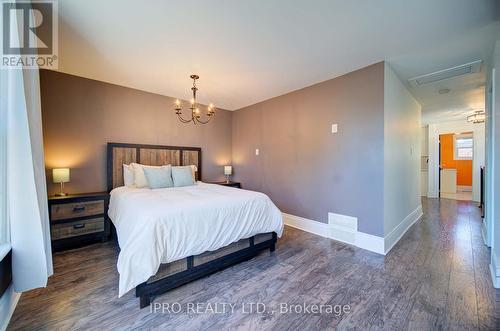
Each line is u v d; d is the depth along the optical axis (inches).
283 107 148.5
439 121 231.8
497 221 73.6
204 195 96.2
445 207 192.1
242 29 76.4
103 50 90.7
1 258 48.1
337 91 117.0
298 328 54.2
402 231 123.3
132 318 57.4
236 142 192.7
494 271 72.8
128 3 62.9
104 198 113.6
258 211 92.3
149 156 144.6
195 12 67.1
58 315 58.1
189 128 168.4
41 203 61.7
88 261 90.4
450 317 57.4
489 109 99.3
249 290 70.6
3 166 54.4
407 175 134.2
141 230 63.3
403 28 75.5
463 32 77.6
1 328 51.3
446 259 91.4
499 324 54.7
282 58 97.3
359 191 107.4
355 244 108.5
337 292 69.1
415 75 114.5
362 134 106.2
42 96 109.8
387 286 72.1
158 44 86.1
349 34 79.4
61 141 115.6
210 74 115.7
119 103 134.8
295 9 65.8
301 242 113.2
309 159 131.3
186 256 69.7
